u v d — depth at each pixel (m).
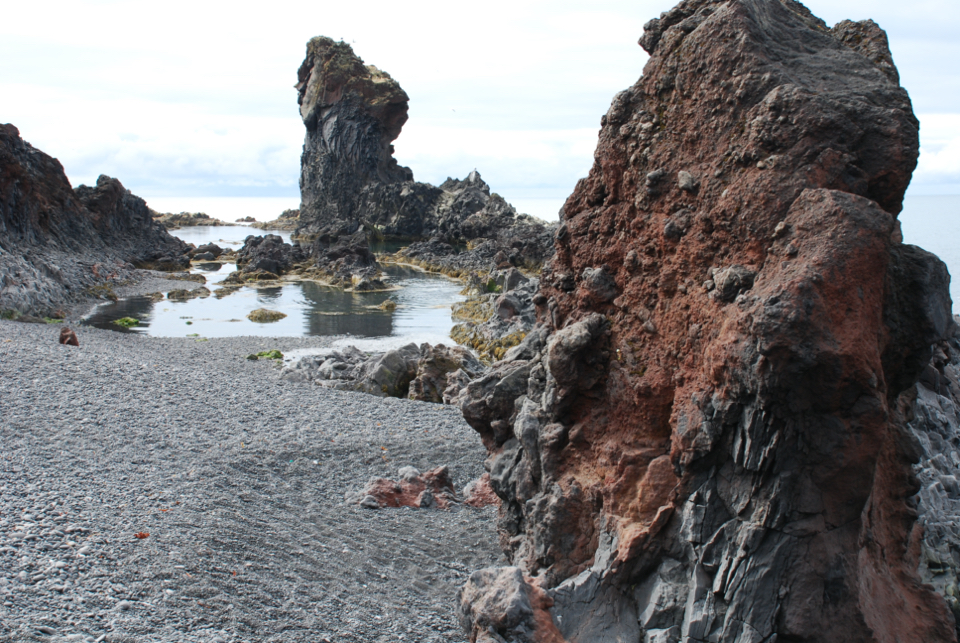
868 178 5.83
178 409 15.77
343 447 13.96
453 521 10.70
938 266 6.02
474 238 73.50
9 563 7.57
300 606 7.62
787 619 5.31
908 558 7.07
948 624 6.31
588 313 7.21
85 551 8.10
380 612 7.73
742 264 5.82
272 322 36.66
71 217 52.06
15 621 6.45
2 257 36.72
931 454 9.60
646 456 6.50
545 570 6.95
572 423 7.27
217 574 8.04
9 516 8.86
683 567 6.04
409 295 47.44
